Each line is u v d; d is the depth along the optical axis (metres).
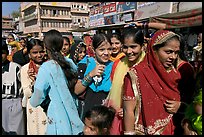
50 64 2.00
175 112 1.62
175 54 1.58
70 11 33.38
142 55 2.06
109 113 1.92
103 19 13.24
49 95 1.98
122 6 10.45
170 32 1.59
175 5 5.71
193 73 1.74
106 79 2.32
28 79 2.71
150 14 7.27
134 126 1.63
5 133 2.81
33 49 2.65
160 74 1.61
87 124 1.90
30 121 2.68
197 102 1.48
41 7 32.03
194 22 4.35
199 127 1.48
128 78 1.65
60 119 1.94
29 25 35.41
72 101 2.05
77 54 4.29
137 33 1.99
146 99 1.60
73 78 2.12
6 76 2.85
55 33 2.06
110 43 2.36
